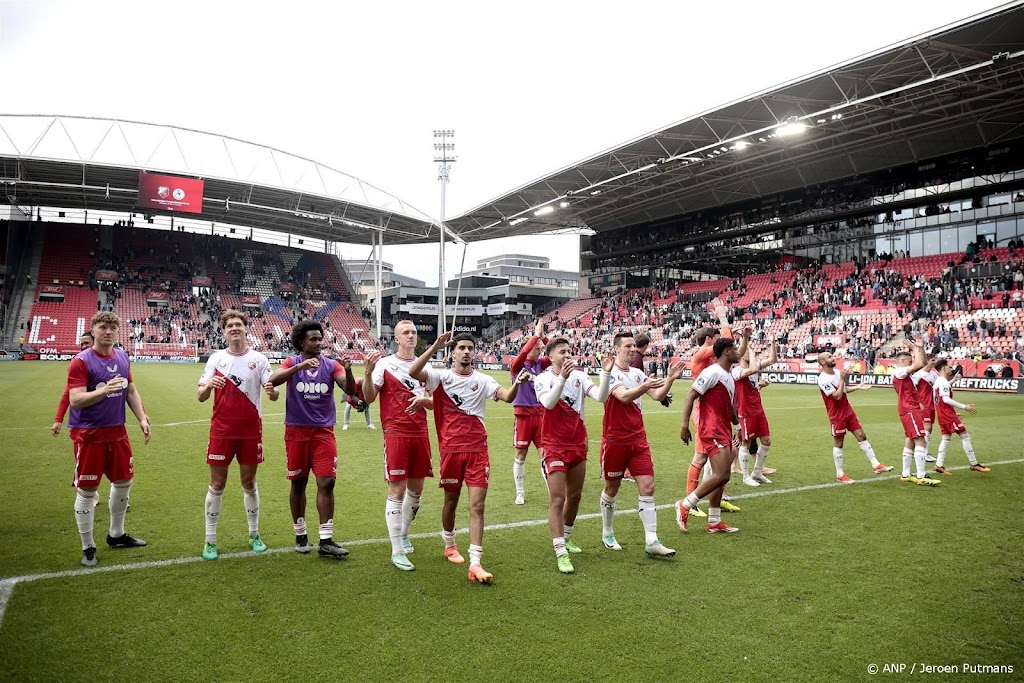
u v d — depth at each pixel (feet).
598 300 176.76
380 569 16.31
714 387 19.67
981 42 72.33
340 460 32.58
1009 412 58.80
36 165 128.77
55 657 11.51
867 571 16.29
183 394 67.87
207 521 16.93
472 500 16.16
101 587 14.79
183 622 13.02
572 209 151.33
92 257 172.45
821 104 90.27
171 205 134.62
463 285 244.42
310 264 207.62
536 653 11.85
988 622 13.28
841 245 131.34
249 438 17.22
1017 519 21.49
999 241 108.58
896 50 73.05
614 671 11.21
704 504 23.82
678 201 147.43
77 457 16.35
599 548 18.39
